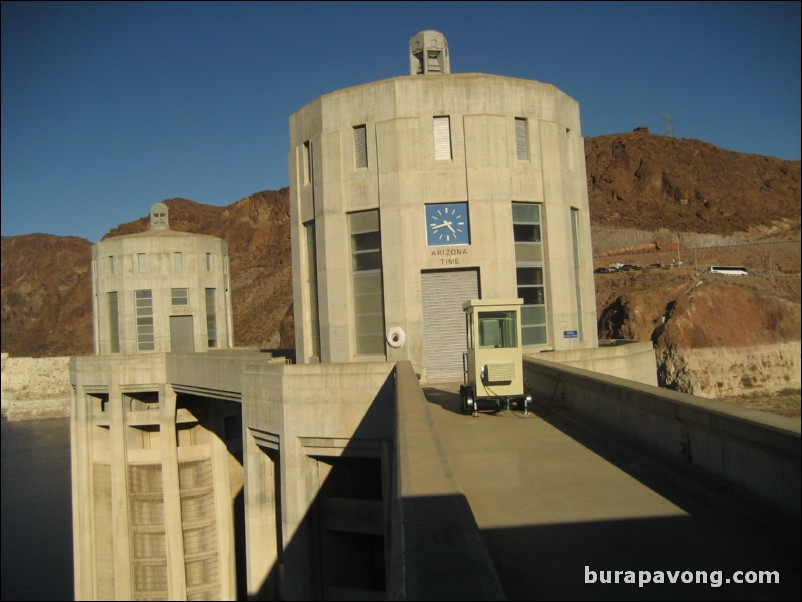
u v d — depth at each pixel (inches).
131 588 1784.0
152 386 1765.5
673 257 5871.1
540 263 977.5
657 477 379.9
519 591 241.4
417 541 191.3
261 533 939.3
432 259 917.2
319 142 972.6
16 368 6835.6
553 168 982.4
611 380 527.2
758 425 292.5
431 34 1066.7
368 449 820.6
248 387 946.1
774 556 262.1
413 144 923.4
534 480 386.9
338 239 951.6
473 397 627.2
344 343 946.1
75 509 1939.0
